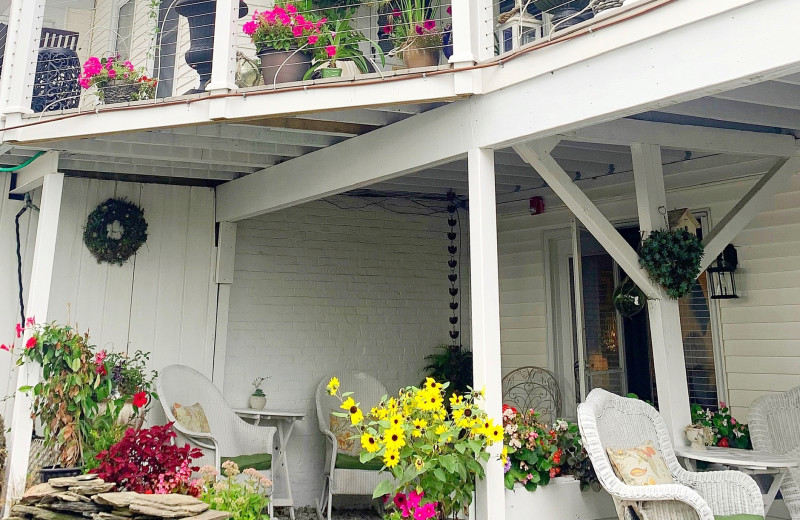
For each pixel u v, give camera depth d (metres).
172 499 3.33
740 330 4.72
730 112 3.69
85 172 5.41
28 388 4.35
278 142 4.47
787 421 4.02
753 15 2.53
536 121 3.24
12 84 4.40
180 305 5.57
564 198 3.75
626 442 3.65
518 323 6.32
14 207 5.34
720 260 4.76
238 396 5.69
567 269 6.08
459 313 6.75
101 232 5.32
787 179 4.28
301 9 4.59
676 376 3.89
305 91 3.72
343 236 6.32
